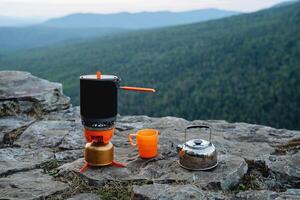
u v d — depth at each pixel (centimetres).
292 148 126
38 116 169
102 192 93
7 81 193
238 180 99
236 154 119
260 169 108
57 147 130
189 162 102
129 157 116
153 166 106
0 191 93
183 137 137
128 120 170
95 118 101
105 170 104
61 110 185
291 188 97
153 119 172
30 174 106
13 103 168
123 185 96
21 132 145
